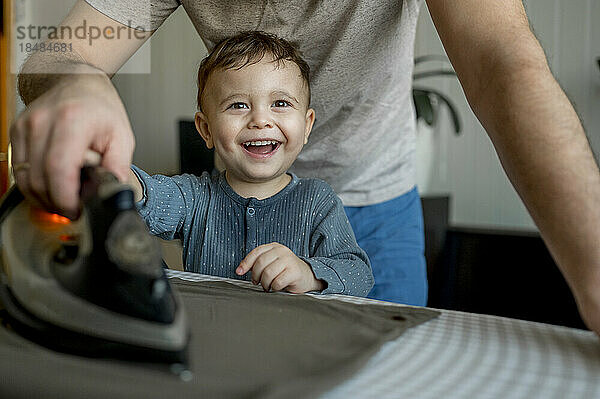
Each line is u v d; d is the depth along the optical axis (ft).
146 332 1.42
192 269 3.20
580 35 7.37
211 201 3.23
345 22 3.16
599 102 7.32
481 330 1.83
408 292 4.01
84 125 1.70
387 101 3.67
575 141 1.72
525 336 1.77
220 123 3.16
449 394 1.36
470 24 2.10
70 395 1.30
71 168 1.67
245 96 3.11
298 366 1.43
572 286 1.67
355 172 3.86
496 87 1.90
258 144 3.16
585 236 1.61
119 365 1.41
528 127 1.76
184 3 3.45
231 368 1.42
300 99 3.22
